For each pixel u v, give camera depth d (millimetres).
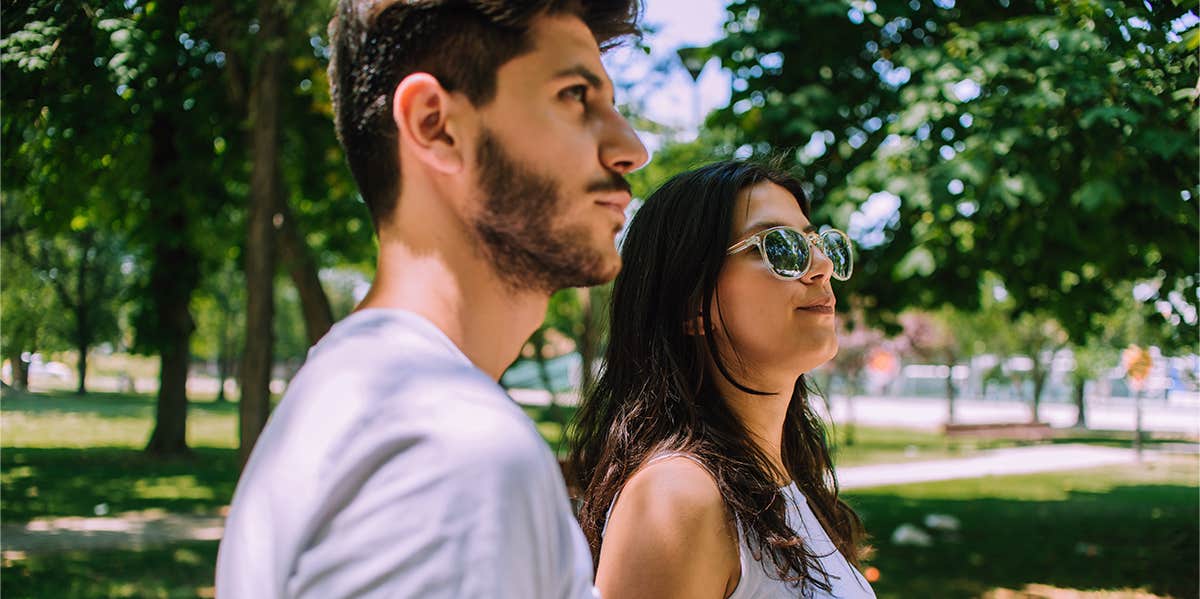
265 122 6480
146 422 24188
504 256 794
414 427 647
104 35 3826
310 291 8117
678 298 1746
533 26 788
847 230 6066
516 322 825
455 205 786
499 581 611
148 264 16266
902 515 10602
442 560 604
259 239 6543
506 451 651
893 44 6746
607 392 1880
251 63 6449
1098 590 6773
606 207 815
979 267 7008
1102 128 4676
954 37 5910
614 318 1871
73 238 23406
